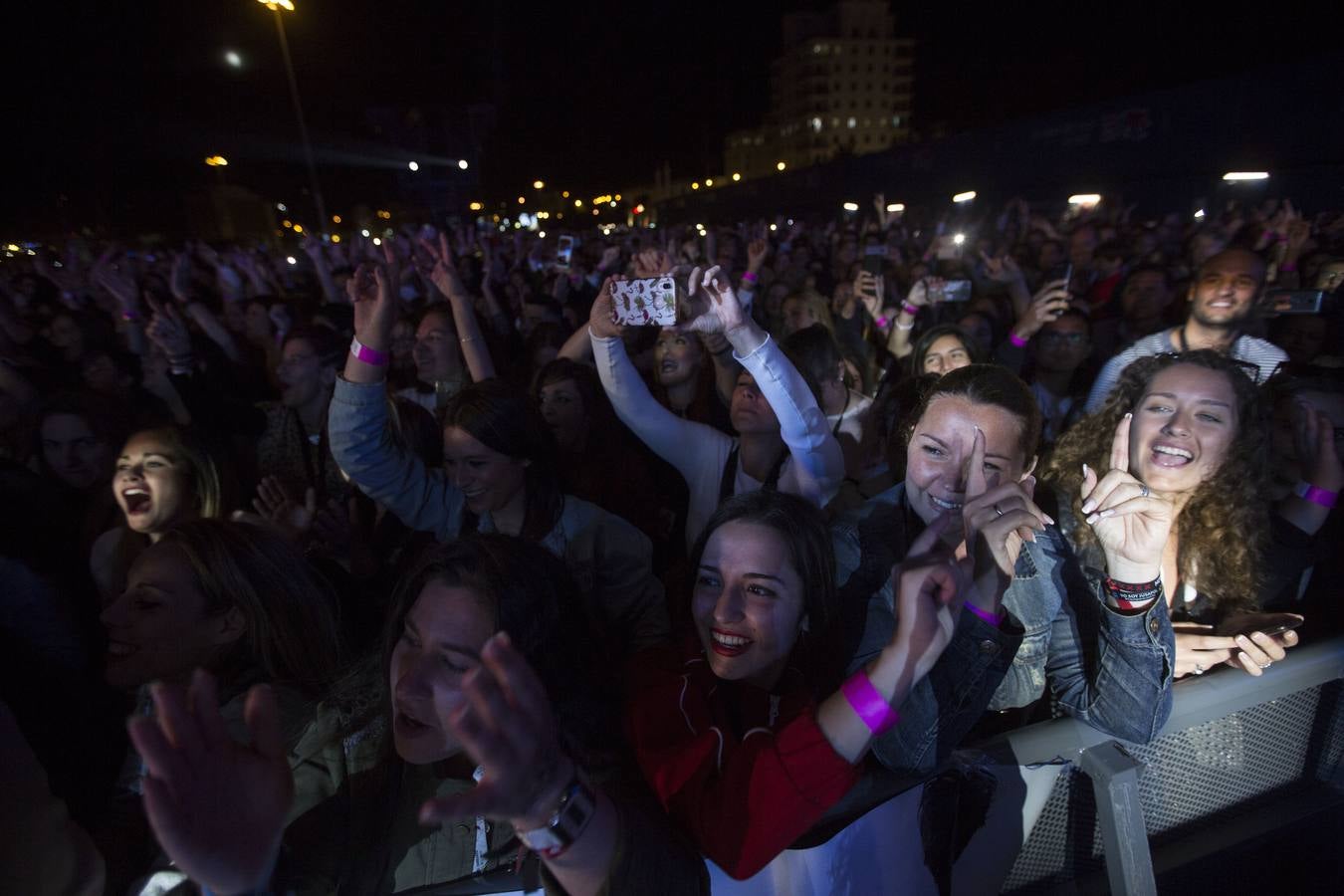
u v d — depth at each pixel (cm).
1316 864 141
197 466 214
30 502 209
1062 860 122
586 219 6247
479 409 195
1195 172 1153
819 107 9319
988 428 146
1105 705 125
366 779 123
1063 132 1409
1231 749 131
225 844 78
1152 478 174
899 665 96
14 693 180
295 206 4034
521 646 113
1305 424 185
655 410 238
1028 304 426
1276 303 342
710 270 185
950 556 100
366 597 214
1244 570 171
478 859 112
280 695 140
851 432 272
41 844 90
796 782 96
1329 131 948
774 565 124
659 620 203
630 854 86
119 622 140
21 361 407
